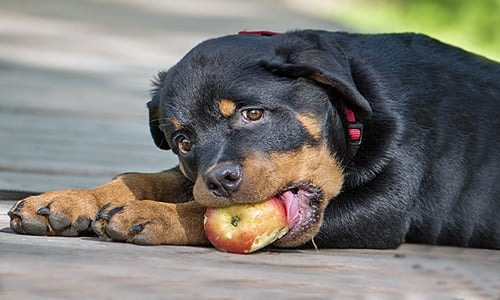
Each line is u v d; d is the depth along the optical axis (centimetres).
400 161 630
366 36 682
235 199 554
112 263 521
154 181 640
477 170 662
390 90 643
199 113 578
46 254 531
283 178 571
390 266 575
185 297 472
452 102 661
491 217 666
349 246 625
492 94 677
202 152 572
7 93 1238
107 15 2273
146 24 2139
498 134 668
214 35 1978
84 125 1068
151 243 568
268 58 591
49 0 2500
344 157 614
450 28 2234
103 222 566
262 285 500
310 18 2369
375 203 620
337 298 488
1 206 687
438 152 649
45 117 1096
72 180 790
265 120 576
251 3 2717
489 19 2175
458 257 631
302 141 580
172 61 1614
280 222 564
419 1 2344
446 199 654
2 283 475
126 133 1041
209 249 575
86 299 459
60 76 1403
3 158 865
